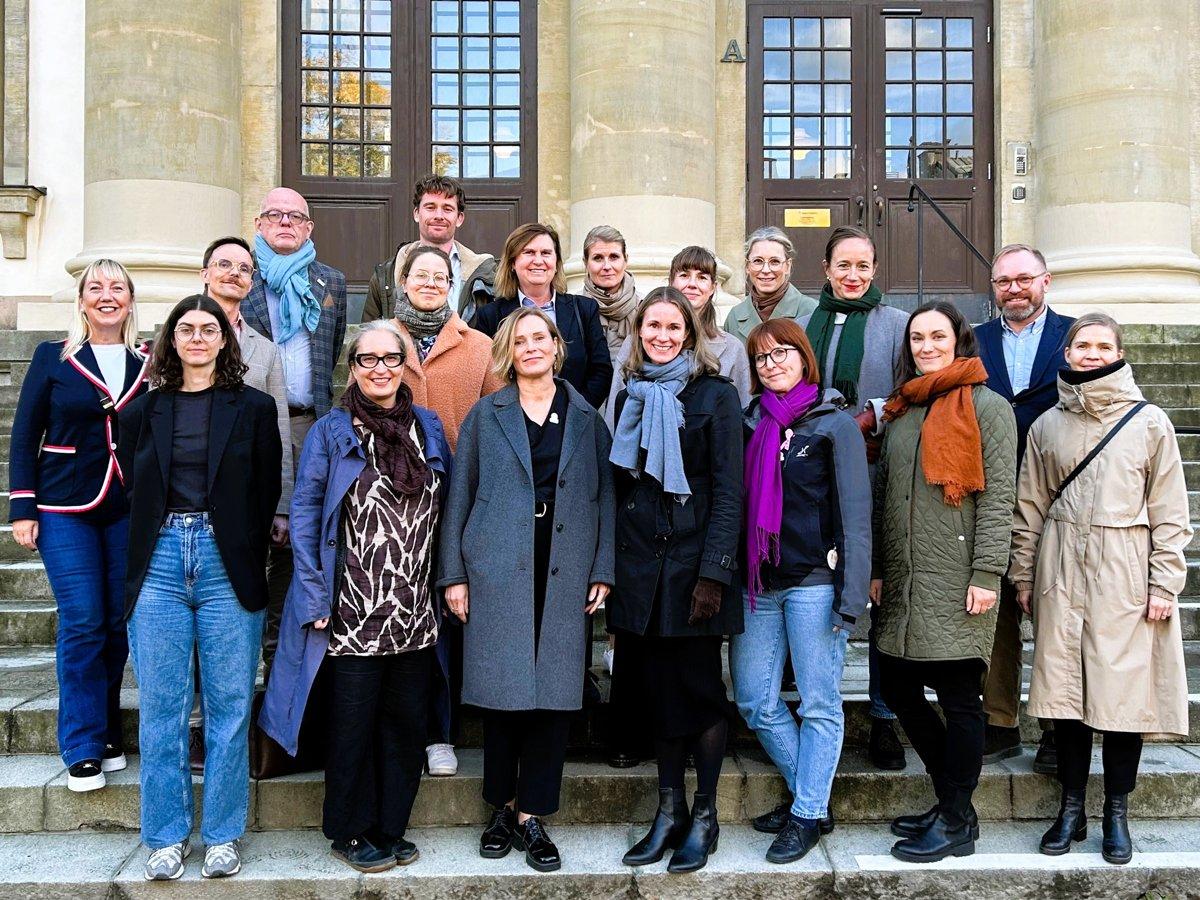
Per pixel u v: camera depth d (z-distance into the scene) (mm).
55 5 8633
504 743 3105
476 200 8742
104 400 3297
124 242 7148
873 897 3016
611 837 3277
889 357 3646
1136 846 3191
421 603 3018
